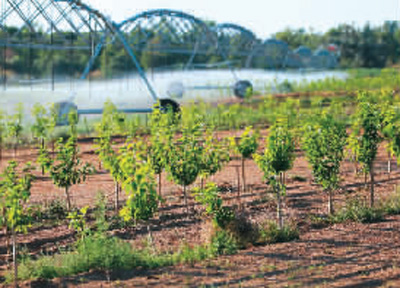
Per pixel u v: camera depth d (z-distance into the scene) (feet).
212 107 100.99
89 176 56.34
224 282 24.86
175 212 41.14
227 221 32.63
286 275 25.57
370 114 39.65
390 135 39.63
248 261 28.37
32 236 36.35
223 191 47.96
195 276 25.99
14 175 27.71
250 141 40.34
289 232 33.81
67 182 39.96
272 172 35.37
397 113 44.24
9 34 107.14
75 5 108.58
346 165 58.18
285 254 29.55
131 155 30.96
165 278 25.89
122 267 28.04
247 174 55.47
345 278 24.80
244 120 91.25
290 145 36.04
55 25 109.60
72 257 28.89
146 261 28.55
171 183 52.03
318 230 35.35
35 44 107.34
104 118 64.54
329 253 29.53
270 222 34.73
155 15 131.13
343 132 38.63
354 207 38.37
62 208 41.83
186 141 37.09
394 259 27.91
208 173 39.83
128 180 30.68
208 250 30.22
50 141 74.18
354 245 31.09
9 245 34.45
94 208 43.01
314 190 47.39
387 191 45.70
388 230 34.37
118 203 44.55
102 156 40.50
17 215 26.68
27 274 27.53
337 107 73.20
